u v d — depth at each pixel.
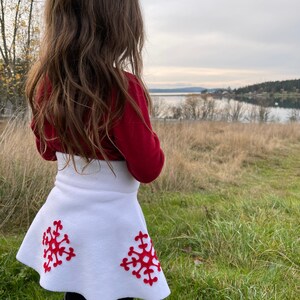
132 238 1.47
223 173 7.36
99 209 1.44
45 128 1.54
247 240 3.39
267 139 12.16
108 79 1.36
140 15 1.49
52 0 1.46
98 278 1.42
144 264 1.47
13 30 9.40
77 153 1.45
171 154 7.07
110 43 1.40
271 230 3.76
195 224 3.93
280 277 2.84
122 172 1.47
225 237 3.44
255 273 2.91
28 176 4.16
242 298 2.46
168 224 4.07
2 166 4.11
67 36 1.39
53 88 1.44
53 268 1.46
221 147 9.82
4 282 2.63
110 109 1.36
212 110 20.06
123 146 1.39
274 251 3.26
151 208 4.82
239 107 20.33
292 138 13.68
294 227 3.92
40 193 4.17
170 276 2.80
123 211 1.46
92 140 1.38
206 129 12.54
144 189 5.66
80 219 1.44
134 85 1.42
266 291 2.56
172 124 11.20
